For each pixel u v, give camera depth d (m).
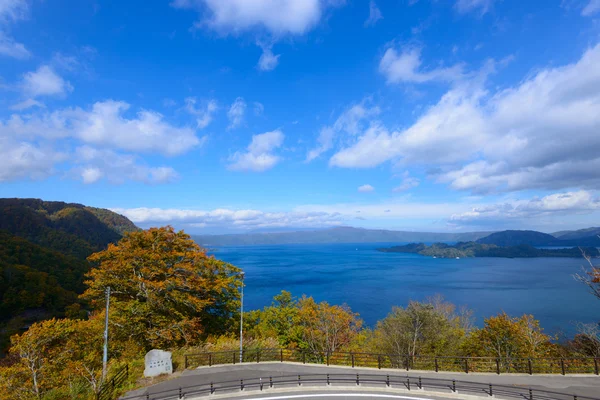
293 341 35.78
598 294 24.52
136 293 30.53
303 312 36.34
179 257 34.25
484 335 29.36
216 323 36.41
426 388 16.92
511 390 16.56
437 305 43.38
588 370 21.11
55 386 21.80
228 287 35.66
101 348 25.72
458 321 40.47
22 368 21.88
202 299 33.91
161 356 19.39
